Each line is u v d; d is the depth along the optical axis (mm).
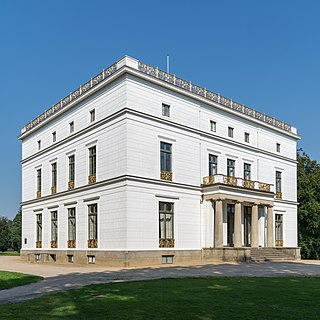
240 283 18250
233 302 13352
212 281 19031
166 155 35594
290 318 11164
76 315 11562
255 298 14062
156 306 12703
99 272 25234
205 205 37562
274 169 47344
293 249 42281
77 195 38344
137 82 34000
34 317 11297
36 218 46219
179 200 35875
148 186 33531
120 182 32750
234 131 42594
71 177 40156
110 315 11523
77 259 37250
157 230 33688
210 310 12148
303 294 14984
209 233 37156
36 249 45156
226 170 41031
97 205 35406
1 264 37031
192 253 36094
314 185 55031
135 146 33125
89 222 36406
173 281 19062
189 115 37938
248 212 42656
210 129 39938
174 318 11203
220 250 35594
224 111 41562
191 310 12148
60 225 40812
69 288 17062
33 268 30047
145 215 33000
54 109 43906
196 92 38875
